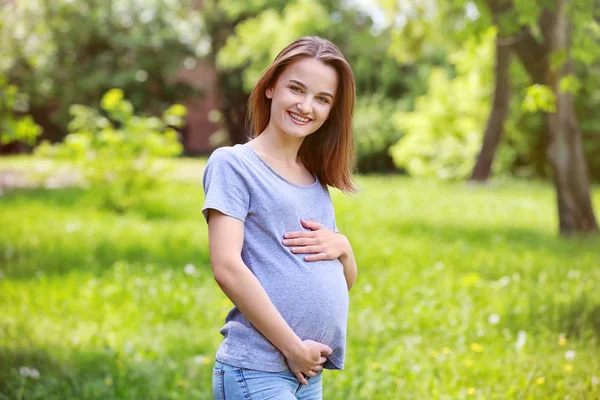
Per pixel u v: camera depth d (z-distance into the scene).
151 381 4.94
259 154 2.91
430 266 8.91
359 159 29.81
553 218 14.35
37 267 8.61
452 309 6.78
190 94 36.81
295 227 2.87
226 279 2.69
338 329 2.91
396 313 6.73
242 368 2.75
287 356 2.70
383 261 9.27
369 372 5.06
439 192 19.09
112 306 6.97
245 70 34.06
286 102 2.89
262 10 34.34
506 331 6.09
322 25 30.11
